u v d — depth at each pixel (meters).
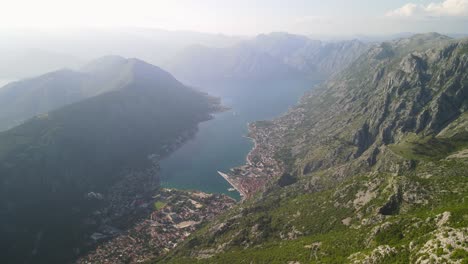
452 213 156.38
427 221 165.25
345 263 157.50
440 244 130.12
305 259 185.38
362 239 181.38
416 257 133.38
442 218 159.50
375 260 146.75
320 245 195.12
